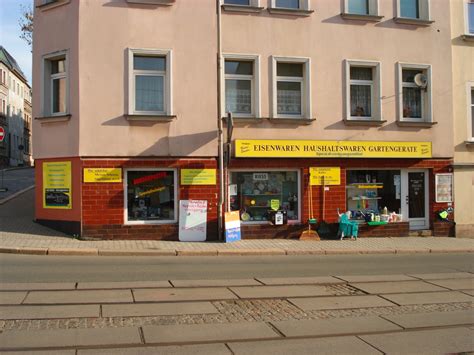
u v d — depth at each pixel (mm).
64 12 14523
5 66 54688
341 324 6500
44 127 14805
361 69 16688
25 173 35438
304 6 15977
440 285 9172
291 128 15656
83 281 8695
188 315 6723
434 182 17016
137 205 14562
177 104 14734
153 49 14602
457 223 17188
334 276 9906
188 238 14570
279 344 5621
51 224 14703
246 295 8008
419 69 17109
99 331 5895
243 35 15359
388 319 6789
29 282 8477
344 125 16094
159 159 14586
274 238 15492
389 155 16234
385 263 11891
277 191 15805
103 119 14211
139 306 7109
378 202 16688
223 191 14953
